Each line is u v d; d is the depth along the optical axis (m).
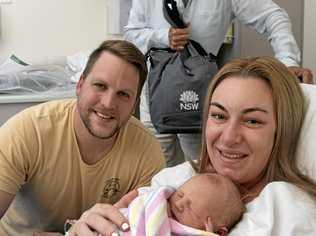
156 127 1.95
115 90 1.36
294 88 1.15
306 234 0.98
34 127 1.43
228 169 1.14
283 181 1.11
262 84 1.10
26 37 3.00
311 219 0.99
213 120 1.14
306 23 2.55
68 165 1.45
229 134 1.09
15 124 1.42
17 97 2.33
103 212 1.20
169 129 1.91
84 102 1.38
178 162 2.29
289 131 1.12
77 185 1.48
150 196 1.20
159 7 2.08
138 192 1.31
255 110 1.08
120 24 3.00
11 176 1.39
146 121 2.12
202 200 1.14
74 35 3.08
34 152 1.42
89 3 3.06
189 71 1.89
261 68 1.11
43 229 1.58
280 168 1.14
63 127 1.44
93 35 3.10
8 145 1.39
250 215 1.06
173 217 1.18
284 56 1.93
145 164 1.52
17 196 1.56
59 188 1.48
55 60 3.03
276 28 1.99
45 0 2.99
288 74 1.16
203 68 1.88
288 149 1.14
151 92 1.95
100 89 1.37
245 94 1.08
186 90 1.86
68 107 1.48
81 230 1.19
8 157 1.38
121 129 1.49
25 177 1.45
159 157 1.56
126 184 1.52
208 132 1.15
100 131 1.39
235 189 1.14
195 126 1.90
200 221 1.13
